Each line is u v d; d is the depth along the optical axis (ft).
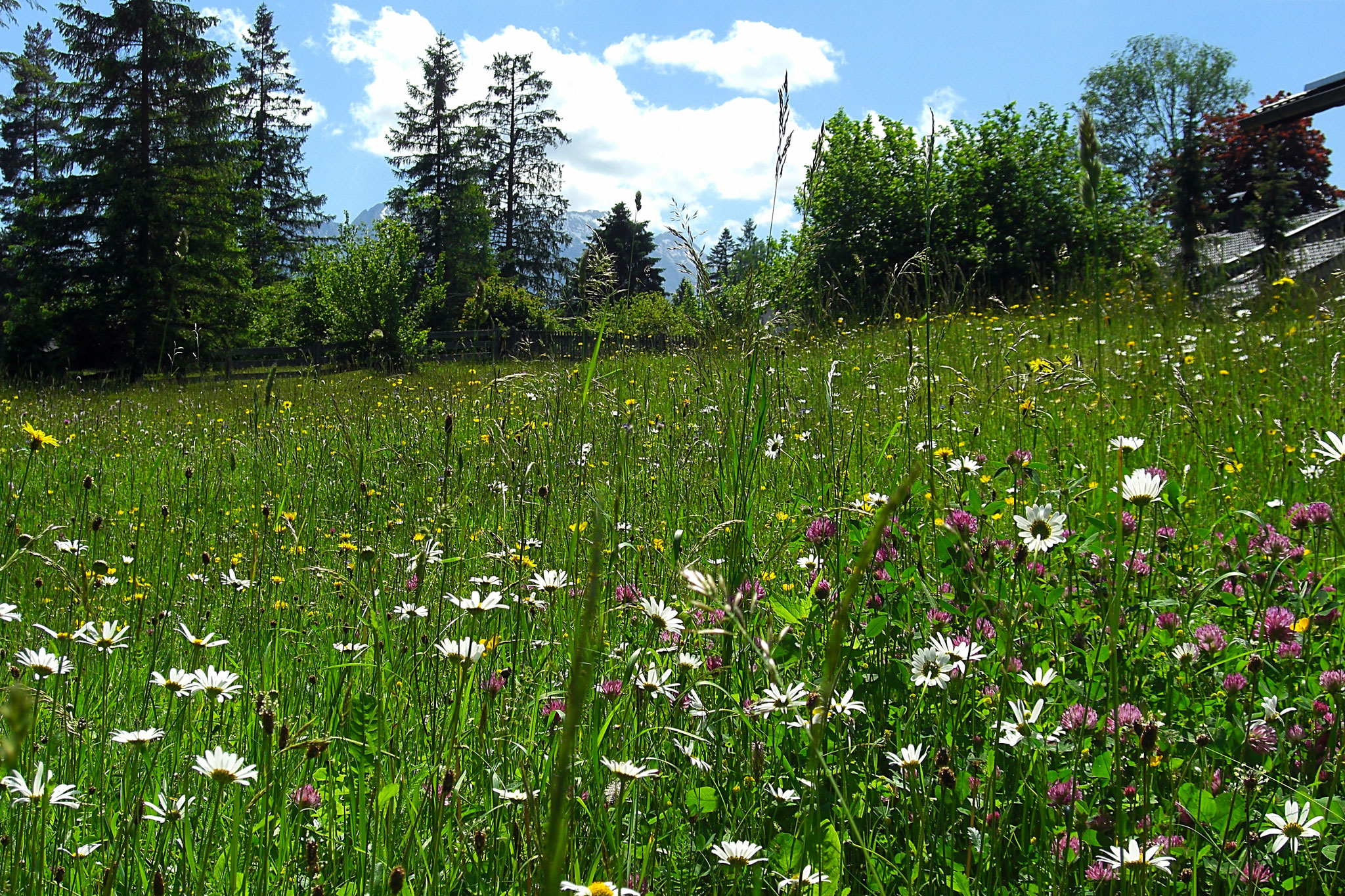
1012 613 7.51
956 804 5.98
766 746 7.19
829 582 8.81
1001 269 76.89
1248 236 86.84
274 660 9.68
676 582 8.77
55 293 103.04
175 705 8.64
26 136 174.09
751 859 5.48
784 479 13.73
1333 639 8.30
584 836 6.07
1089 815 6.17
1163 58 191.01
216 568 12.83
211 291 104.47
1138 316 33.94
